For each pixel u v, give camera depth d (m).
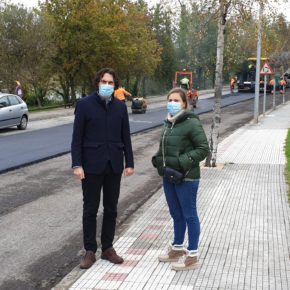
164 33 51.97
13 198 9.95
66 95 43.81
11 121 22.20
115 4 41.84
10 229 7.88
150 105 42.06
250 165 13.28
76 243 7.24
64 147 16.83
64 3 39.88
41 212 8.90
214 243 6.79
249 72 56.22
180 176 5.70
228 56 15.20
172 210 6.02
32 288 5.70
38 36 35.44
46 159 14.70
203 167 12.88
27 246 7.09
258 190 10.20
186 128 5.75
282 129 22.56
